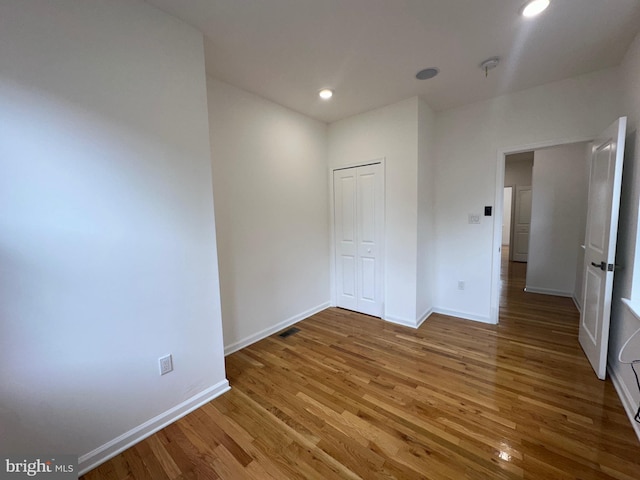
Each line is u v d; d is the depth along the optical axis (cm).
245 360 244
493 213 299
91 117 136
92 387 142
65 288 132
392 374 217
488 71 234
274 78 239
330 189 364
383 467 137
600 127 240
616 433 153
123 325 151
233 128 252
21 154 118
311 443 153
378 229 326
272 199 292
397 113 294
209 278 190
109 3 139
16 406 122
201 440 158
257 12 161
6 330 118
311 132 335
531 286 427
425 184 309
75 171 132
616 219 186
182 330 177
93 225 139
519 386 196
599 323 205
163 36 160
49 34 122
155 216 161
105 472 139
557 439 150
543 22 172
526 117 273
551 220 405
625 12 162
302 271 335
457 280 330
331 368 228
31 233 121
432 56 209
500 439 151
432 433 157
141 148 154
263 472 137
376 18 167
